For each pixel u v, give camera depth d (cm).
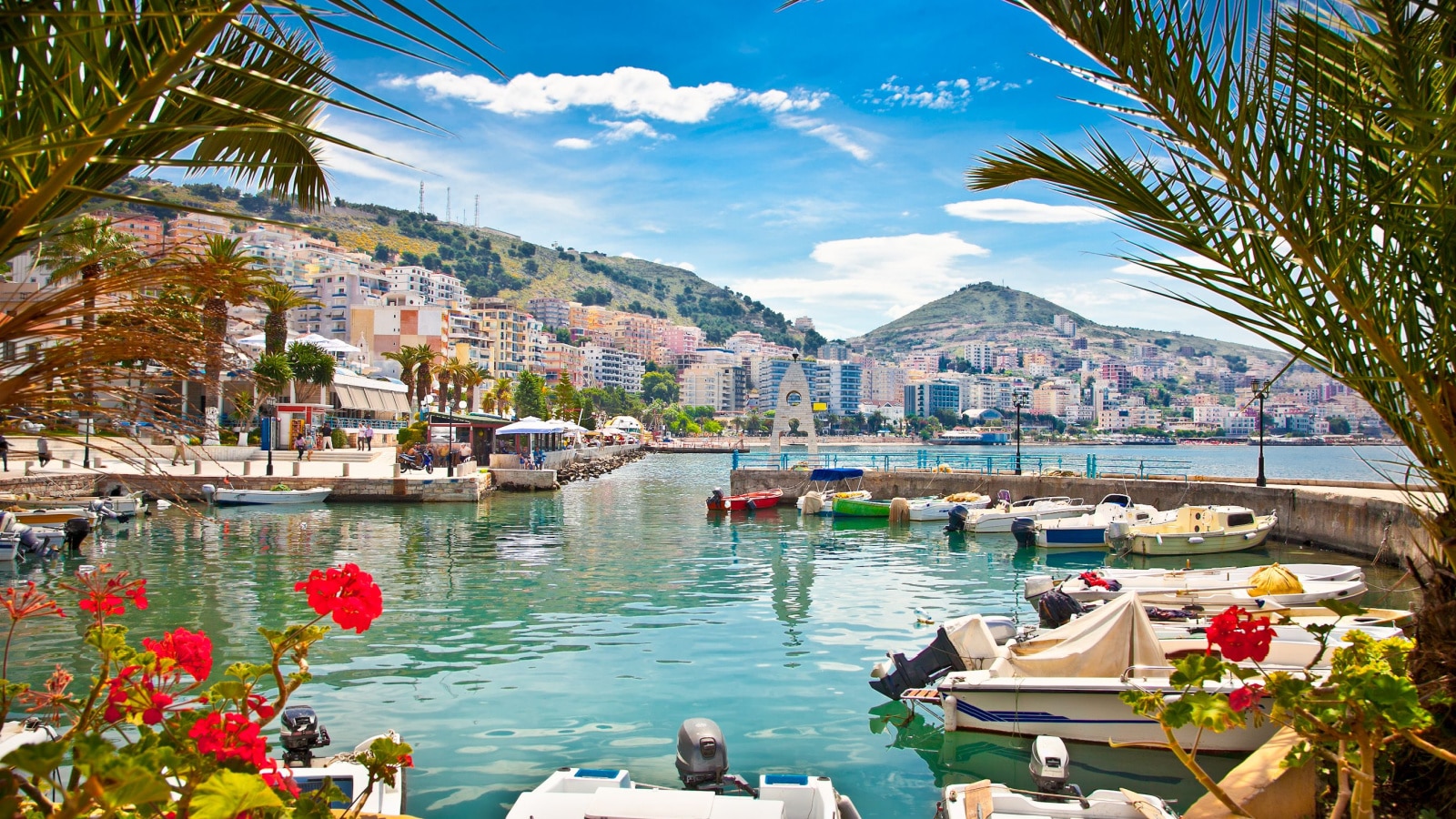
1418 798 507
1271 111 392
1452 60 352
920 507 3997
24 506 3017
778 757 1133
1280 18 394
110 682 459
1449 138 369
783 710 1301
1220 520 3033
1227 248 419
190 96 282
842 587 2320
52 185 283
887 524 3972
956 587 2338
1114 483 4144
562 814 794
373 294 16238
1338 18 391
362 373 9338
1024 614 1966
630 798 787
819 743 1180
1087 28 402
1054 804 835
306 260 18862
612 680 1433
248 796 307
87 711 448
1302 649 1203
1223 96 391
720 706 1312
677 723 1236
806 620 1891
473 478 4650
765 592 2236
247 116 348
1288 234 399
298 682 471
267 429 5497
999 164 465
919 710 1306
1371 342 404
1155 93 397
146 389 389
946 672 1346
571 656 1573
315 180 480
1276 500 3447
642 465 10312
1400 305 412
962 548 3197
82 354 364
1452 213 392
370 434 6906
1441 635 495
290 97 363
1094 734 1173
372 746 488
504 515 4119
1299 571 2066
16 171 289
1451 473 416
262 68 355
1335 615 1401
